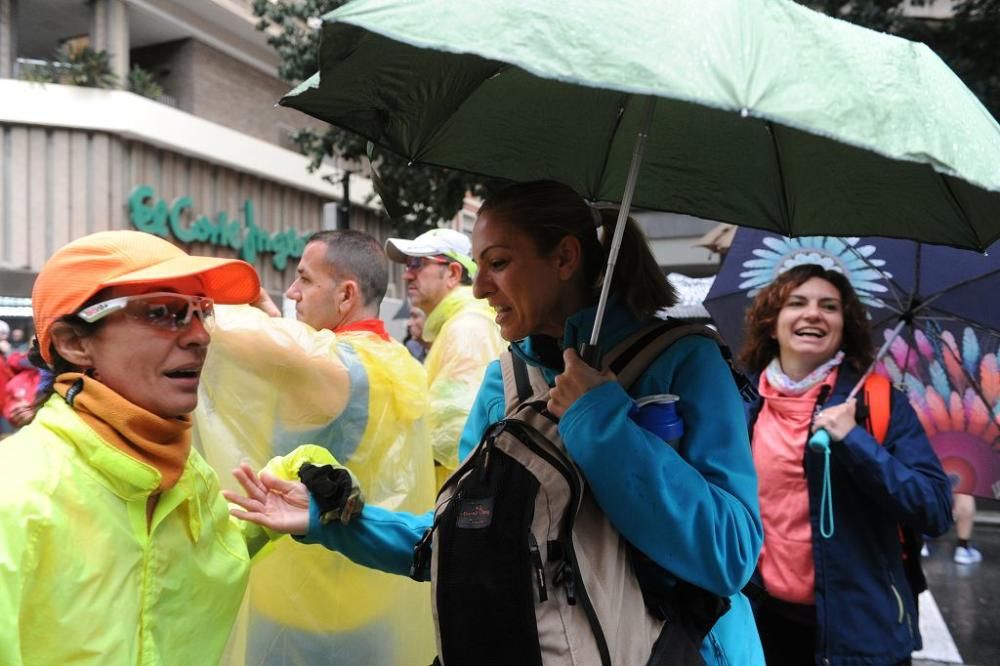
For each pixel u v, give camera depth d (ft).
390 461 6.95
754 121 5.21
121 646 3.93
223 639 4.83
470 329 10.10
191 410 4.39
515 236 4.74
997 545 22.66
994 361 8.88
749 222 5.77
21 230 50.14
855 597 7.07
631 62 3.00
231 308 6.44
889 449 7.45
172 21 58.29
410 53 4.58
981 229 4.94
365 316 7.68
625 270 4.90
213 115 63.36
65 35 61.67
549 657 4.04
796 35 3.31
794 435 7.65
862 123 3.05
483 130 5.56
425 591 7.37
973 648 14.46
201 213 59.41
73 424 3.98
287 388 6.31
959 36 23.43
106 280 4.07
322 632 6.54
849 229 5.44
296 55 31.89
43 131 50.78
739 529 4.20
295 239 68.23
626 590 4.25
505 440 4.40
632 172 4.25
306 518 5.29
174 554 4.39
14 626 3.48
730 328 10.41
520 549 4.11
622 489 3.98
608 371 4.25
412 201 27.78
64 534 3.79
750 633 5.13
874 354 8.23
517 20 3.12
